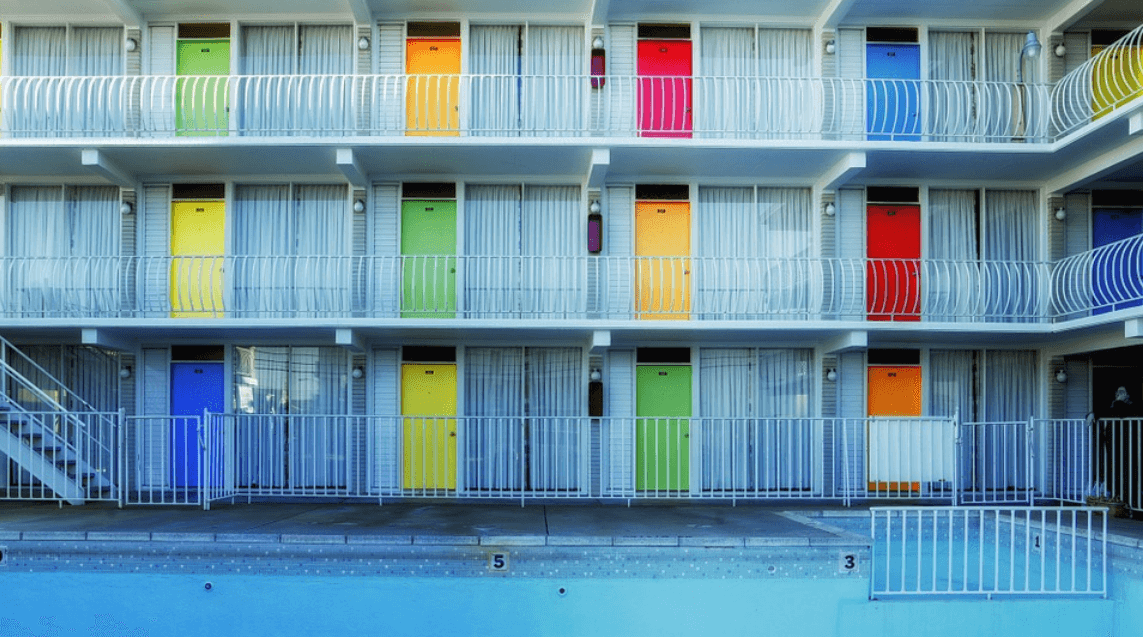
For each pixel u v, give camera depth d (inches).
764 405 505.4
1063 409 504.1
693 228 499.8
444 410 501.0
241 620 306.7
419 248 498.6
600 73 491.2
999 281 476.1
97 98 488.1
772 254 505.4
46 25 499.5
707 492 489.4
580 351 506.9
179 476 496.4
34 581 311.3
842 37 502.6
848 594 300.8
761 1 482.6
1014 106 504.1
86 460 478.6
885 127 500.1
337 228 501.7
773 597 301.4
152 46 497.0
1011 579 299.4
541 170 492.4
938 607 295.6
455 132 493.7
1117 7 481.1
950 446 432.8
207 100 496.7
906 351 509.0
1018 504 455.8
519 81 501.7
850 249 502.3
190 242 496.4
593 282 490.9
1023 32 508.1
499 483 494.9
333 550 307.3
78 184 497.4
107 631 309.0
